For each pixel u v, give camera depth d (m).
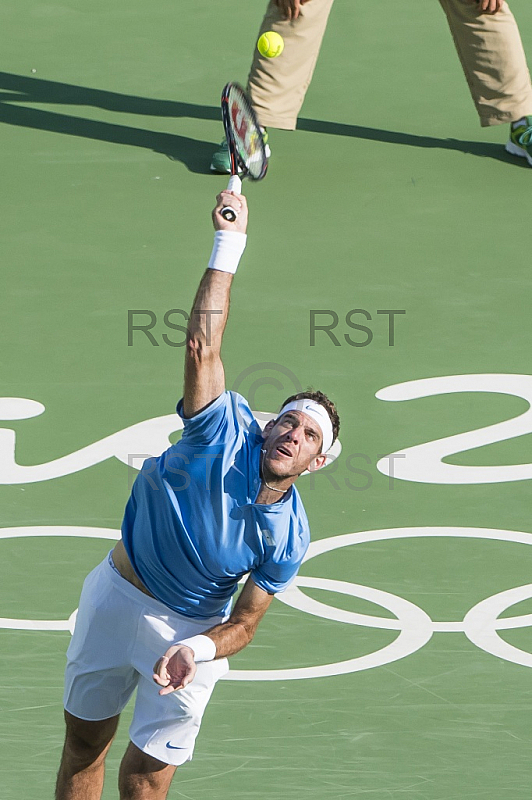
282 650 22.16
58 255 34.56
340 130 41.53
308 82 37.59
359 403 28.98
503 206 37.38
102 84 44.25
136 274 33.75
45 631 22.39
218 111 42.59
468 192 38.09
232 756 19.88
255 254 34.75
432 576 24.03
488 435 28.05
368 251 35.03
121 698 17.73
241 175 20.02
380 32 48.88
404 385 29.66
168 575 16.77
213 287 16.42
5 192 37.59
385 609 23.16
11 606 22.97
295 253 34.84
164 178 38.41
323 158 39.69
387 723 20.58
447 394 29.38
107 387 29.33
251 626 17.05
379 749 20.05
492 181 38.72
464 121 42.38
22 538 24.69
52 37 47.91
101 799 19.09
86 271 33.88
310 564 24.33
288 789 19.22
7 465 26.69
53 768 19.47
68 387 29.30
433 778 19.48
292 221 36.38
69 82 44.34
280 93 37.31
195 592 16.89
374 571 24.14
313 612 23.05
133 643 17.17
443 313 32.44
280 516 16.39
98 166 39.00
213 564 16.59
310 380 29.67
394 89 44.47
